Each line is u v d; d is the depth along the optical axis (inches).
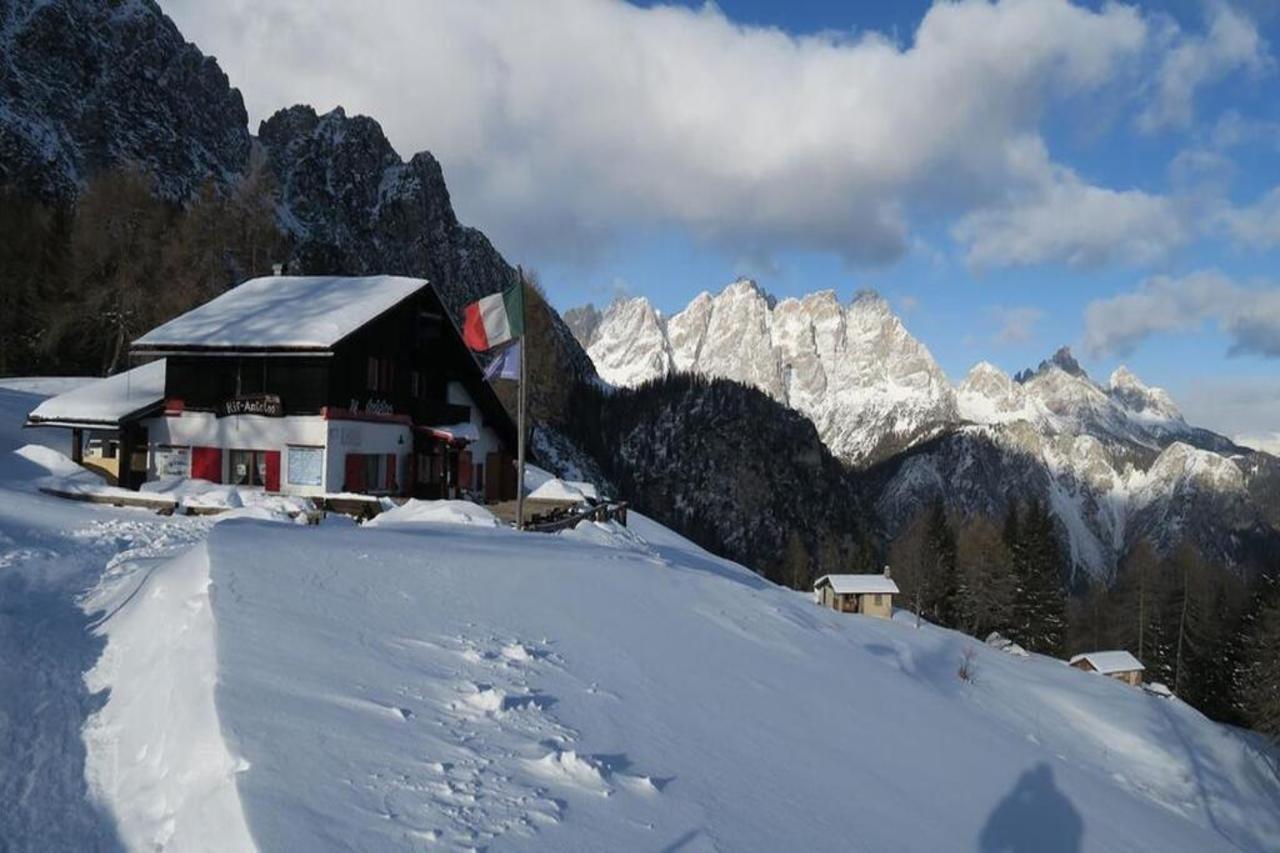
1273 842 968.9
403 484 1362.0
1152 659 3073.3
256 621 347.6
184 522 794.2
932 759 441.1
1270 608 2491.4
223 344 1181.7
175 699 270.1
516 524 986.7
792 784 332.2
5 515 731.4
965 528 4498.0
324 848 187.8
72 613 421.4
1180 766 1114.1
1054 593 3211.1
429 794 230.4
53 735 269.6
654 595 621.0
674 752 325.1
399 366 1358.3
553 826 229.6
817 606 1159.0
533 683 358.6
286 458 1197.1
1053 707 1188.5
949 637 1648.6
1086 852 375.9
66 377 2219.5
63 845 205.5
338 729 258.8
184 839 195.9
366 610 410.3
